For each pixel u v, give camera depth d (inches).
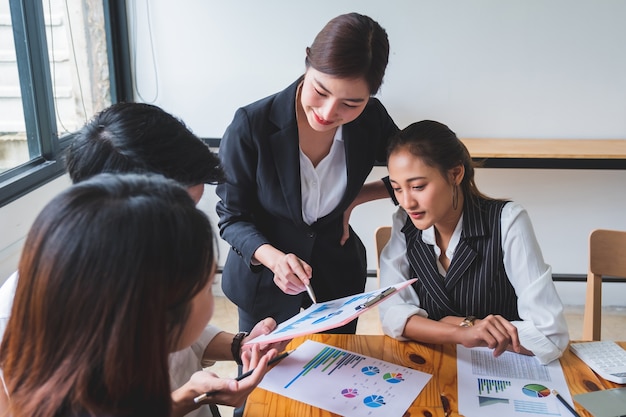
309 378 42.9
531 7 99.1
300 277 49.5
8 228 68.8
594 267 59.4
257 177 55.5
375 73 47.1
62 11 89.5
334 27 45.6
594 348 46.8
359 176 57.8
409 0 99.8
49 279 22.5
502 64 102.0
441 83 103.6
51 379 23.1
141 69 106.8
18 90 78.0
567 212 109.8
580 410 39.1
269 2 102.0
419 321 48.7
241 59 105.3
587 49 100.5
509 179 108.7
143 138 34.9
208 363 49.5
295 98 54.1
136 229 22.7
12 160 76.8
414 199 50.6
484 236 52.4
